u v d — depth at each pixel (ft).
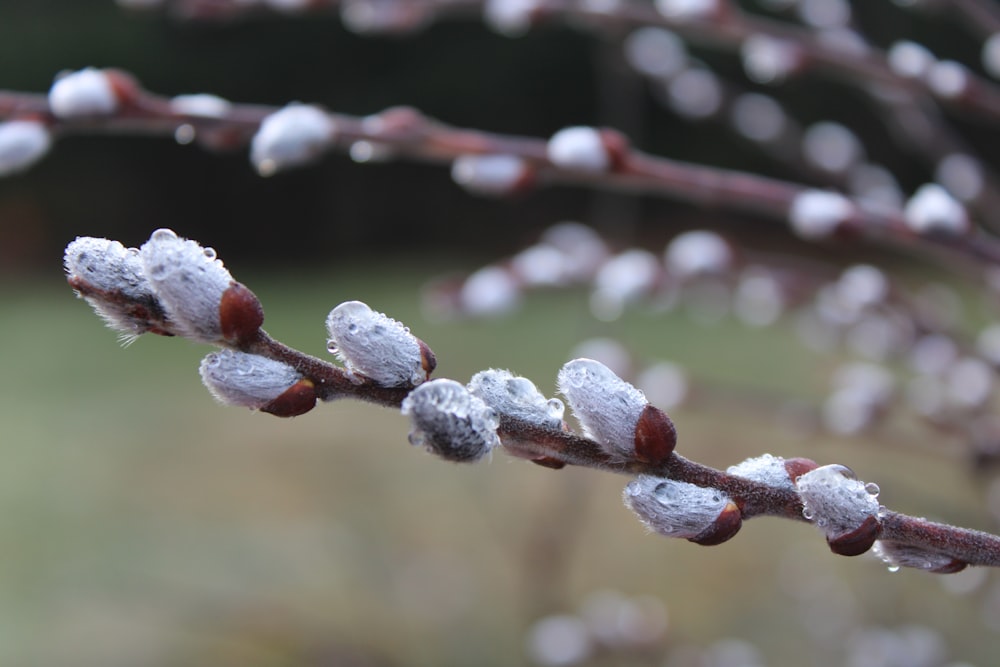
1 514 5.63
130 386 7.87
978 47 6.63
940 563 1.39
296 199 13.16
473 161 1.87
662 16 2.36
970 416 2.66
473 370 7.02
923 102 3.05
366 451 5.88
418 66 11.63
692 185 1.91
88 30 11.28
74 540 5.14
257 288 11.53
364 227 13.10
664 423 1.37
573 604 4.18
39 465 6.22
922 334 2.56
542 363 7.19
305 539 4.80
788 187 1.93
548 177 1.91
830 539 1.37
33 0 11.53
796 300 2.74
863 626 3.59
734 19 2.34
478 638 3.80
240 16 2.61
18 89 11.60
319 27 11.13
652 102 10.96
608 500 5.09
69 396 7.73
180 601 4.00
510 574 4.10
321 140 1.75
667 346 7.57
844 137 3.22
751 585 4.30
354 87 11.71
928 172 8.67
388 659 3.51
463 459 1.33
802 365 6.71
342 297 10.39
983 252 1.84
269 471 5.82
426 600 4.06
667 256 2.78
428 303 2.65
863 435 2.83
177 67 11.48
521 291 2.62
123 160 13.10
